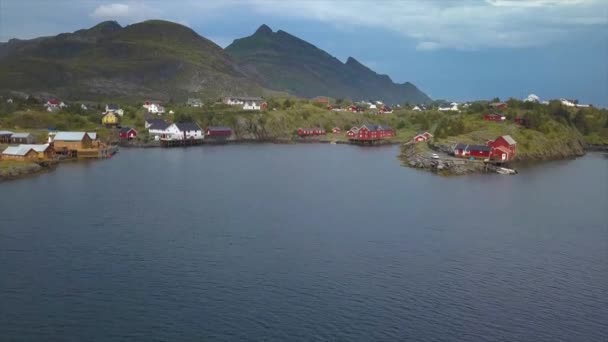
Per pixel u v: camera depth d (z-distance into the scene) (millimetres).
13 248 59031
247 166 130875
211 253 59125
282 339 40500
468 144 146250
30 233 64688
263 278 52156
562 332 42750
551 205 88688
